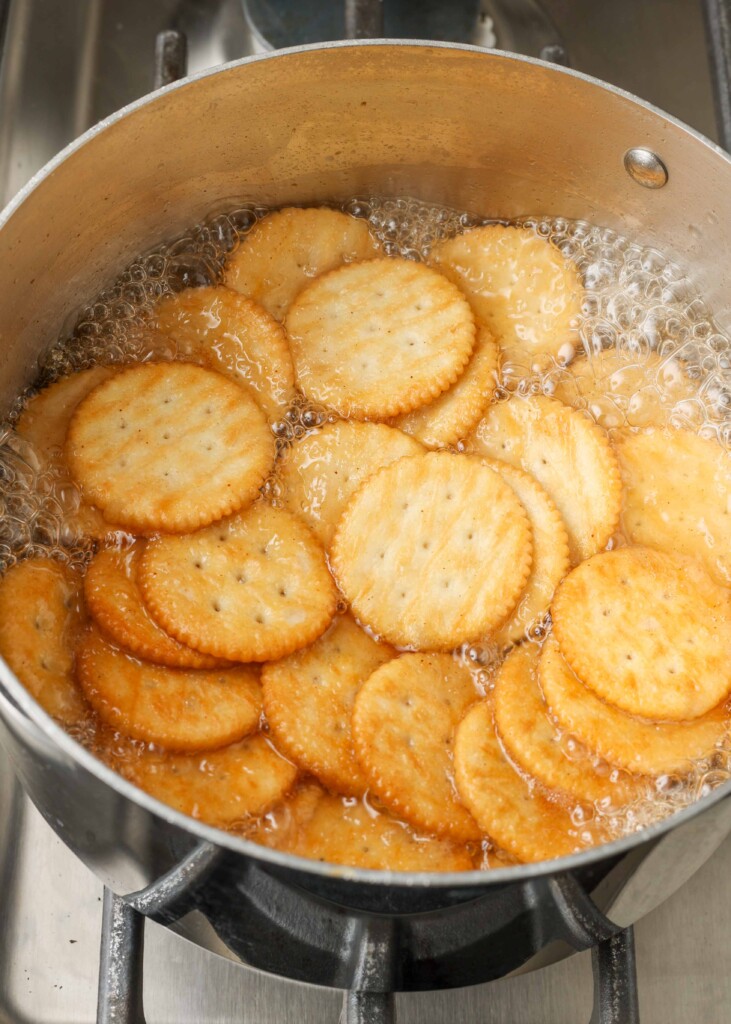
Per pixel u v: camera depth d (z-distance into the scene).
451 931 0.37
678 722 0.42
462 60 0.42
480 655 0.43
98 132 0.41
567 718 0.41
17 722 0.36
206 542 0.43
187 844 0.35
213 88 0.42
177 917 0.38
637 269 0.47
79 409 0.44
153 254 0.46
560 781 0.40
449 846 0.40
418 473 0.44
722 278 0.46
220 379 0.45
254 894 0.36
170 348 0.45
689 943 0.44
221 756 0.40
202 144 0.44
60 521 0.43
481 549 0.43
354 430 0.45
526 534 0.43
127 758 0.40
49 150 0.51
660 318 0.47
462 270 0.48
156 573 0.42
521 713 0.41
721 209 0.44
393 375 0.45
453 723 0.42
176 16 0.53
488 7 0.54
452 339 0.45
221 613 0.42
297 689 0.41
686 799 0.41
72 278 0.44
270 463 0.44
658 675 0.42
